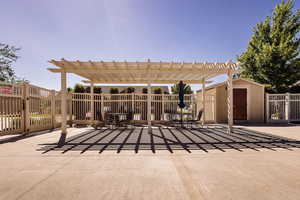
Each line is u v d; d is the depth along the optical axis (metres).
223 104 10.64
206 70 7.22
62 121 6.80
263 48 14.48
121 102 10.57
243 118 10.80
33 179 2.75
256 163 3.45
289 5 14.55
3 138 5.89
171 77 9.62
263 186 2.50
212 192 2.33
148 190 2.39
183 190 2.39
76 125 9.73
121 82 10.70
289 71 13.48
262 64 14.17
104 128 8.48
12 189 2.44
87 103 10.23
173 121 8.64
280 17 14.85
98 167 3.24
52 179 2.74
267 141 5.38
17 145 4.91
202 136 6.21
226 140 5.54
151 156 3.91
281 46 13.43
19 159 3.71
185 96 10.62
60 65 6.71
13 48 19.83
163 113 10.51
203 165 3.35
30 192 2.35
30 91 6.92
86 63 6.51
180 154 4.07
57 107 8.75
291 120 10.53
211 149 4.50
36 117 7.29
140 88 21.77
